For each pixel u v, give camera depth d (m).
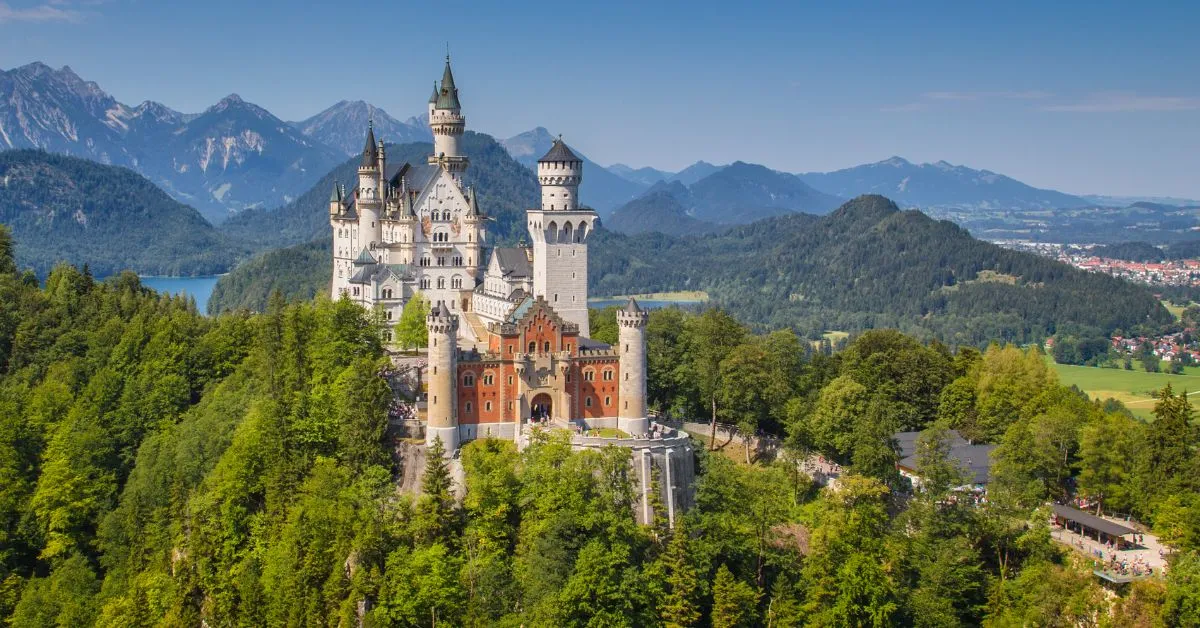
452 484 173.88
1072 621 151.88
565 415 187.50
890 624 153.12
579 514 157.88
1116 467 184.62
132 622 160.00
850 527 165.62
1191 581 149.88
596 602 148.88
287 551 159.62
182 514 177.88
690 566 154.75
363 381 184.12
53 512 184.88
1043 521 168.50
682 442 180.00
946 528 166.88
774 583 160.38
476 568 155.25
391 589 150.50
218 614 159.25
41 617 168.75
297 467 175.00
